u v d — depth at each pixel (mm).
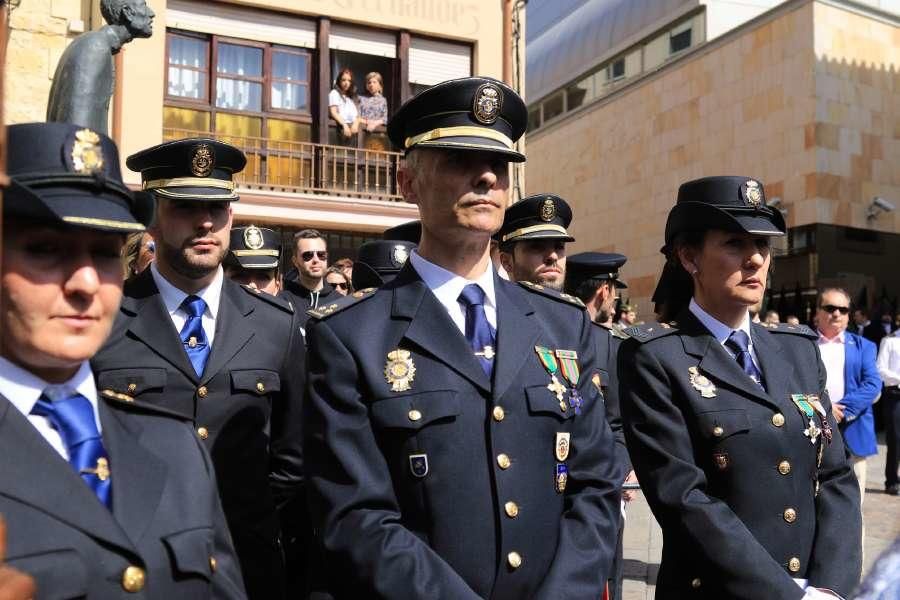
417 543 2223
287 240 12773
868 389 7379
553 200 4969
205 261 3473
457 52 13500
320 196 12461
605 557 2385
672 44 20703
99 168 1845
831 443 3109
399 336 2479
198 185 3445
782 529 2867
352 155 12836
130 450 1916
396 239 5707
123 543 1729
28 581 1463
